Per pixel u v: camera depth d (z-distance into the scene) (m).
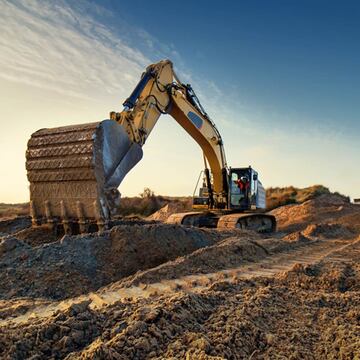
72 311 3.91
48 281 6.52
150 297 5.50
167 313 3.96
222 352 3.47
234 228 13.02
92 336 3.61
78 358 3.12
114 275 7.21
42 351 3.32
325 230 17.36
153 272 6.93
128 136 9.58
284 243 11.75
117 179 9.18
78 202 8.75
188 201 32.97
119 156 9.29
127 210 33.56
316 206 29.48
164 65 11.78
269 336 3.92
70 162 8.73
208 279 6.78
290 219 27.80
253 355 3.62
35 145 9.41
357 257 9.83
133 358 3.22
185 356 3.28
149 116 10.95
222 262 8.23
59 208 9.16
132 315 3.91
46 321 3.77
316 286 6.30
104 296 5.80
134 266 7.65
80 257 7.36
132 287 6.29
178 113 12.56
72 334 3.50
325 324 4.51
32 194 9.58
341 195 39.38
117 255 7.71
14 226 12.57
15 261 7.13
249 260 8.95
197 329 3.88
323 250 11.27
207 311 4.43
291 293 5.60
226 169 15.37
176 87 12.26
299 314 4.79
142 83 10.88
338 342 3.93
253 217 16.16
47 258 7.18
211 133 14.55
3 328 3.59
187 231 9.73
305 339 4.06
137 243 8.20
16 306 5.18
